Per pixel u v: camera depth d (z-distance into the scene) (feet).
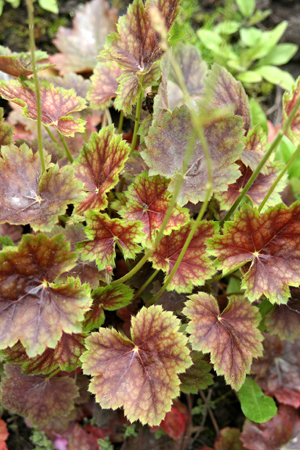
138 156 2.11
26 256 1.70
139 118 2.16
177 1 1.88
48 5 2.76
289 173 2.46
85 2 2.91
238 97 2.07
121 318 2.20
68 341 1.86
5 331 1.71
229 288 2.30
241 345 1.89
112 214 2.20
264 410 2.15
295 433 2.24
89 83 2.41
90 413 2.26
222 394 2.38
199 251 1.95
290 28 2.95
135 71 1.94
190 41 2.79
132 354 1.85
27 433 2.31
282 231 1.82
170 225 1.89
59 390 2.10
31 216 1.80
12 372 2.08
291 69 2.97
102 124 2.49
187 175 1.88
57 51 2.85
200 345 1.83
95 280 1.96
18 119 2.44
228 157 1.87
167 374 1.82
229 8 2.20
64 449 2.26
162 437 2.27
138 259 2.10
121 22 1.91
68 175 1.81
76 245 1.84
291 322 2.01
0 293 1.71
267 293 1.84
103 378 1.81
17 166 1.85
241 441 2.24
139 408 1.80
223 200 2.06
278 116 2.81
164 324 1.83
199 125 1.42
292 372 2.28
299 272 1.83
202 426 2.32
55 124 1.93
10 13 2.85
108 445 2.24
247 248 1.85
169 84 2.37
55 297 1.74
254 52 2.73
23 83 1.94
